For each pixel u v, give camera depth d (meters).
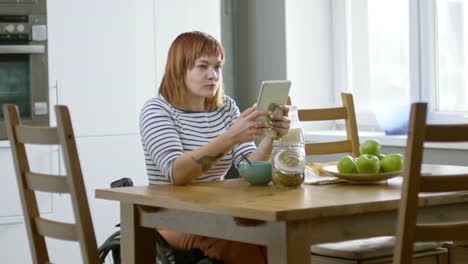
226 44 5.43
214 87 3.06
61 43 4.62
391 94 5.04
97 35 4.72
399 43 4.97
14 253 4.46
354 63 5.26
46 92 4.51
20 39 4.46
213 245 2.86
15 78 4.46
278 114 2.70
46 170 4.53
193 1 5.08
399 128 4.65
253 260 2.83
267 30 5.30
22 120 4.47
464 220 2.58
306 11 5.25
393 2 4.99
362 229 2.30
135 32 4.85
